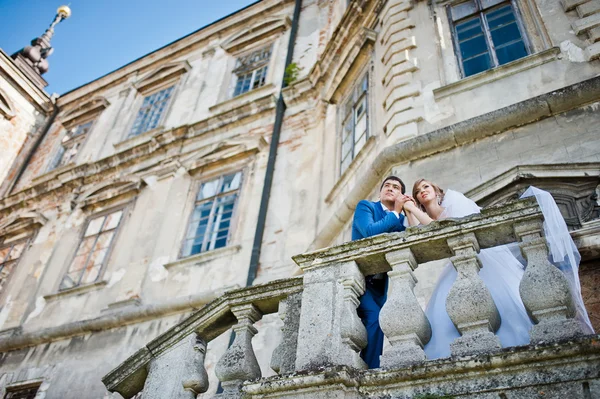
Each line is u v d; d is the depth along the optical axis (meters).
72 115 19.66
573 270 3.17
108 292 11.95
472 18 9.09
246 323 4.24
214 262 10.98
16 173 18.69
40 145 19.72
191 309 10.36
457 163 7.10
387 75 9.05
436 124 7.66
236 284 10.19
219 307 4.43
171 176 13.80
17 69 19.88
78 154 17.23
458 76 8.26
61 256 13.92
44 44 24.81
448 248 3.51
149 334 10.42
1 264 15.23
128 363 4.80
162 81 17.98
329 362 3.27
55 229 14.96
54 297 12.77
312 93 13.36
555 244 3.17
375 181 7.92
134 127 17.08
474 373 2.79
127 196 14.30
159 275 11.51
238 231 11.30
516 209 3.31
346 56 11.54
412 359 3.04
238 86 15.77
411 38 9.18
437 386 2.86
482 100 7.54
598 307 5.30
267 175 11.95
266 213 11.28
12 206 16.70
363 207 4.23
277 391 3.20
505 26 8.54
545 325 2.84
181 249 11.91
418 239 3.52
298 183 11.52
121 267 12.35
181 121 15.62
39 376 10.99
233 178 12.81
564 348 2.63
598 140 6.20
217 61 17.12
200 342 4.57
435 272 6.10
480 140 7.15
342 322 3.46
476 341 2.96
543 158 6.43
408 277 3.44
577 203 5.93
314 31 15.44
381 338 3.65
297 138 12.61
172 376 4.41
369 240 3.70
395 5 9.99
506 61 8.04
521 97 7.21
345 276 3.68
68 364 10.88
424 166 7.35
